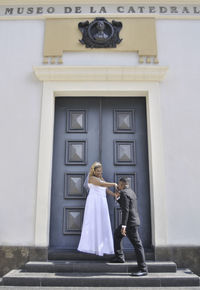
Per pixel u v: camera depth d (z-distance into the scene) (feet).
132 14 19.34
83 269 14.76
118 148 18.45
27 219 16.48
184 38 19.21
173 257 16.01
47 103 17.95
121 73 18.12
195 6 19.84
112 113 19.04
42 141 17.38
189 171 17.12
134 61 18.78
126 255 16.12
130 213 14.44
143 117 18.95
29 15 19.52
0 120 17.85
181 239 16.24
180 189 16.87
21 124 17.79
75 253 16.15
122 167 18.20
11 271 15.14
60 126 18.76
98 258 16.01
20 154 17.34
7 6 19.94
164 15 19.42
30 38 19.24
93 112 19.02
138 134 18.69
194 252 16.07
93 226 15.24
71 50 18.86
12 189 16.89
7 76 18.58
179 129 17.71
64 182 17.89
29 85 18.42
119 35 19.11
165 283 13.58
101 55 18.83
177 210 16.60
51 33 19.16
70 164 18.13
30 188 16.88
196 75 18.58
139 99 19.25
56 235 17.17
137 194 17.76
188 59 18.84
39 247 15.93
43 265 14.92
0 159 17.29
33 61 18.83
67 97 19.19
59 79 18.28
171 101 18.12
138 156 18.34
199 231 16.37
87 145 18.49
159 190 16.67
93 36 19.12
